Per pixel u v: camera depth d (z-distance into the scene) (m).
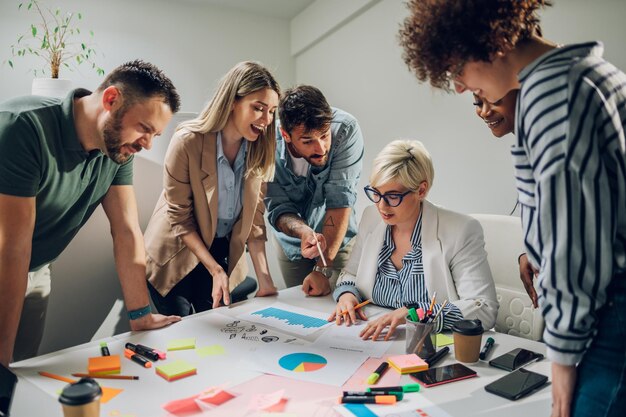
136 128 1.30
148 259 1.80
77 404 0.77
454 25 0.75
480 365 1.08
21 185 1.21
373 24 2.71
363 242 1.64
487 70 0.79
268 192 1.98
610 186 0.69
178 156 1.65
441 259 1.43
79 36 2.65
